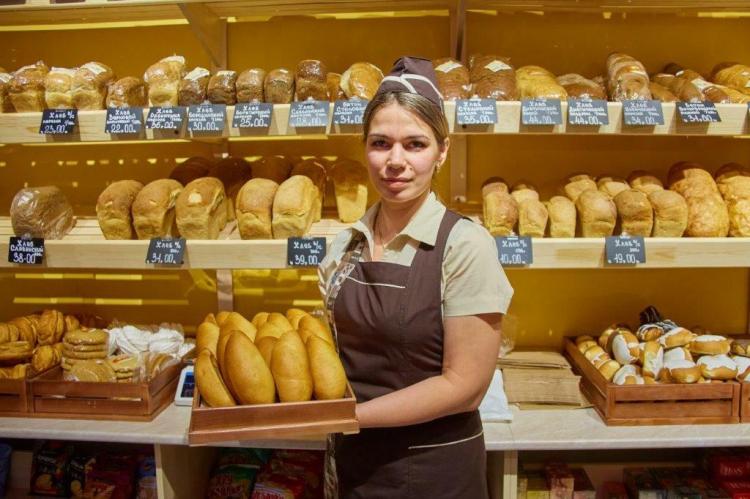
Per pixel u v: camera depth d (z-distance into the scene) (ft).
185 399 6.45
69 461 7.04
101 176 7.95
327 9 7.22
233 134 6.09
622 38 7.45
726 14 7.40
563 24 7.42
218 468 7.06
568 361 7.27
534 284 7.80
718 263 6.12
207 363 4.22
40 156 7.96
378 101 3.96
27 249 6.40
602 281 7.77
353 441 4.44
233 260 6.18
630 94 6.19
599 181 7.00
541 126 5.90
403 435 4.28
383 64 7.53
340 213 6.64
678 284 7.75
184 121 6.13
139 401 6.11
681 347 6.26
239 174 7.02
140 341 6.84
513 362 6.75
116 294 8.05
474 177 7.64
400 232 4.22
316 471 6.93
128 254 6.29
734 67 6.83
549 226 6.49
